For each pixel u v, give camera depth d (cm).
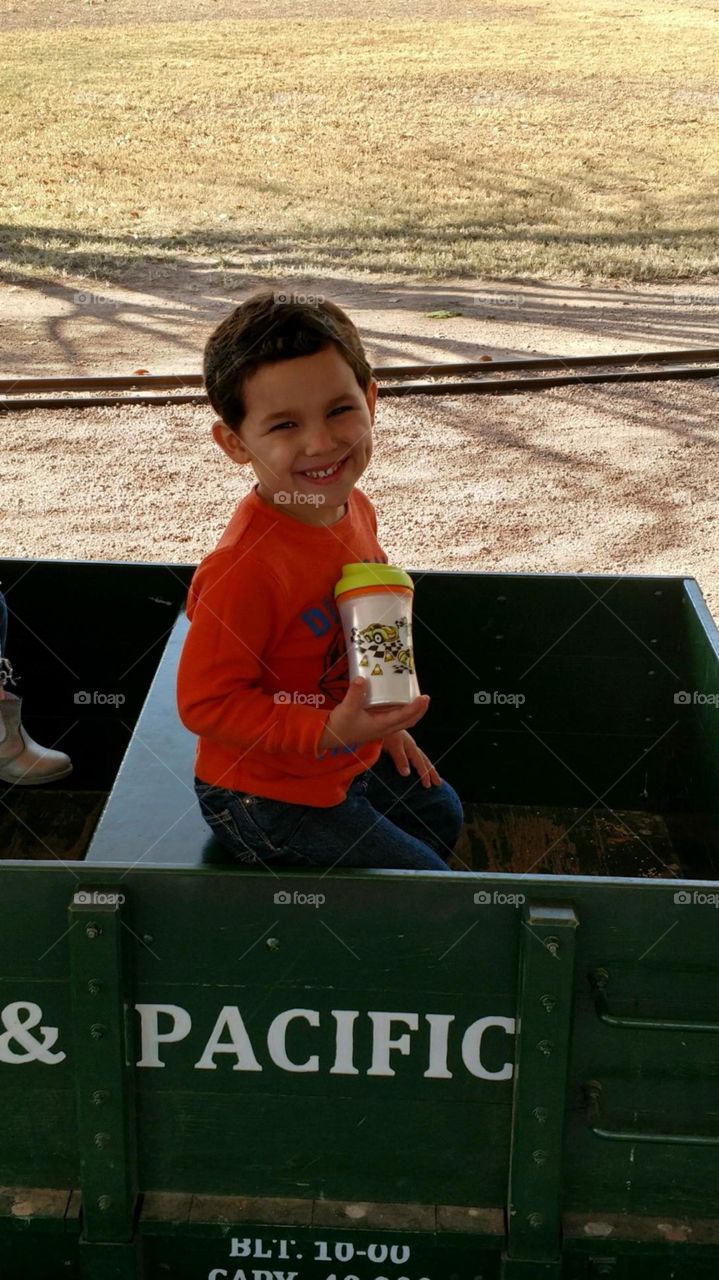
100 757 366
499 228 1445
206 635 218
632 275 1219
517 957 207
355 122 2070
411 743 281
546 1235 219
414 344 965
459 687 345
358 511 242
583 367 898
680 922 203
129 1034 214
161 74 2434
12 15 3084
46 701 357
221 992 212
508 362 890
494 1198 224
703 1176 220
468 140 1962
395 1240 222
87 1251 222
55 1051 217
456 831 290
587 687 342
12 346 958
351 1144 222
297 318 211
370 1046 214
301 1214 223
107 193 1608
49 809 366
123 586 338
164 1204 225
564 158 1852
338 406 216
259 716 216
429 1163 222
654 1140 212
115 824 250
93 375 884
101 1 3288
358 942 207
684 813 331
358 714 212
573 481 709
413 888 203
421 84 2380
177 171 1739
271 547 219
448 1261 225
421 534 639
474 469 725
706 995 208
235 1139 222
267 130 2008
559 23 3039
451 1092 217
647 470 726
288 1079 217
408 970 209
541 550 623
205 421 793
